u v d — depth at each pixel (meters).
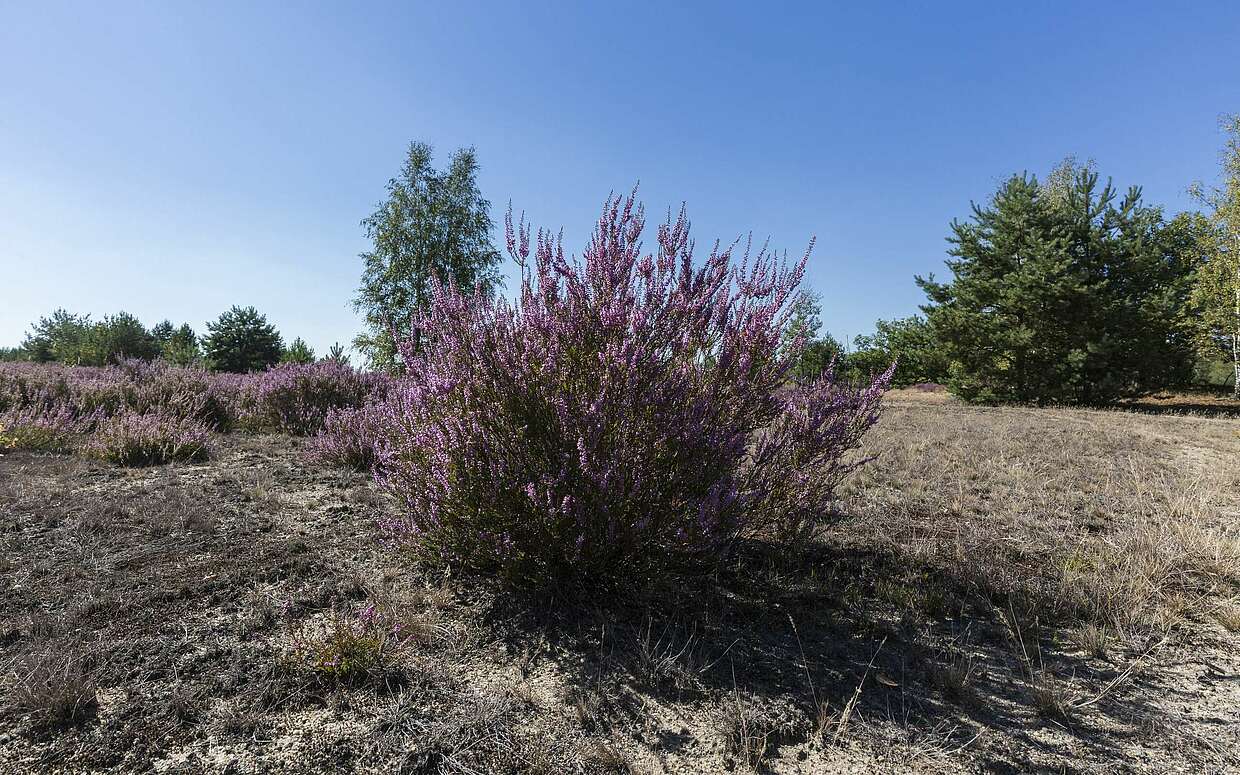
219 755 2.10
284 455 7.53
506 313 3.45
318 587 3.46
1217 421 16.38
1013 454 9.39
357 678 2.59
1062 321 24.14
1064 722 2.54
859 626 3.35
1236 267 21.69
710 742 2.31
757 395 3.69
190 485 5.70
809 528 4.28
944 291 27.58
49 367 13.91
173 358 24.11
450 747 2.19
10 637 2.83
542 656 2.90
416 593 3.39
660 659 2.84
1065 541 4.90
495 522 3.37
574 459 3.20
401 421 3.88
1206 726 2.53
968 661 3.03
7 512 4.66
